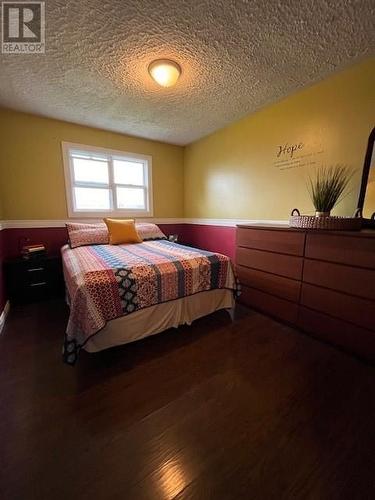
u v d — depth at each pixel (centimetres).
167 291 170
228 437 100
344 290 155
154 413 112
